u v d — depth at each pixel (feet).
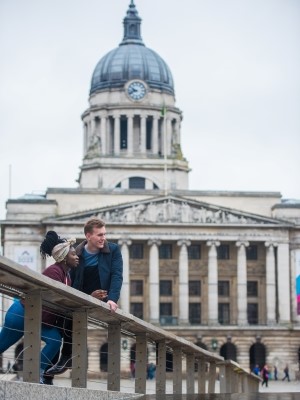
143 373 83.15
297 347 521.65
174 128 616.39
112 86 611.88
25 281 54.24
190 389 111.96
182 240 521.24
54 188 533.14
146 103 609.01
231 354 529.45
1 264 49.39
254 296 538.88
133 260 529.86
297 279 526.98
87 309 65.41
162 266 533.96
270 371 517.14
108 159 597.52
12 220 514.27
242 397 78.74
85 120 624.59
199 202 524.11
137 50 623.36
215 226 523.29
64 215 513.04
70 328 70.13
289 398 77.00
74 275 74.54
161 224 520.01
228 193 540.93
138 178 595.88
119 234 518.37
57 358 72.84
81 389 61.82
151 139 609.42
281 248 528.63
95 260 75.00
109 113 609.83
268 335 520.01
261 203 541.75
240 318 521.24
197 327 515.50
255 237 526.98
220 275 537.65
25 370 56.85
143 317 526.16
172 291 533.96
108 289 75.66
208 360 136.36
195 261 536.42
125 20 639.35
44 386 55.21
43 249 71.20
